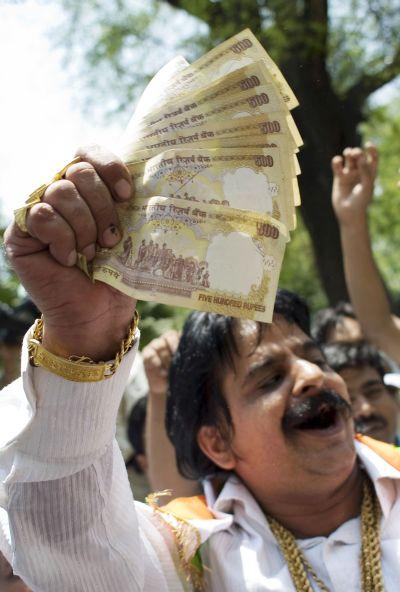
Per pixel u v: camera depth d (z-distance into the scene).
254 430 1.74
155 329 6.28
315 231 5.08
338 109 5.09
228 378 1.79
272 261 1.22
